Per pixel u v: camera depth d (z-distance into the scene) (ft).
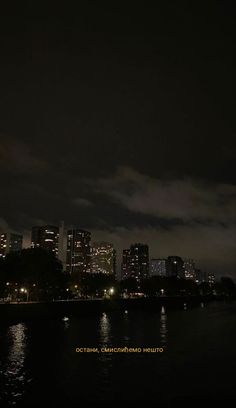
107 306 603.26
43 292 625.00
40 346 243.19
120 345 252.62
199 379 159.63
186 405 127.65
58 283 580.30
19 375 164.35
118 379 158.40
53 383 151.64
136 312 618.44
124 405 127.03
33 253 541.34
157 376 164.66
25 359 200.13
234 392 141.49
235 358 206.90
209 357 210.38
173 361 197.47
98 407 125.29
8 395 136.98
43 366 182.29
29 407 125.18
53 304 435.12
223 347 247.91
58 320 431.43
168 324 405.39
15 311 359.46
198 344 261.03
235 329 358.84
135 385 150.00
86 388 145.69
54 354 215.10
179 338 292.20
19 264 504.84
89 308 534.37
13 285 559.38
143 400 132.26
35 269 508.53
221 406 126.52
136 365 186.60
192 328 367.45
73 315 482.69
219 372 172.24
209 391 142.51
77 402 130.00
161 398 134.62
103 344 256.11
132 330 343.67
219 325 398.83
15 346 241.96
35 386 147.23
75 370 174.60
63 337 287.69
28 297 564.71
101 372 170.81
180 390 143.95
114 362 193.36
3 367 180.14
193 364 190.08
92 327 364.79
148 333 321.93
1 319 334.03
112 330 341.21
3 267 496.23
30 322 381.81
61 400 131.85
